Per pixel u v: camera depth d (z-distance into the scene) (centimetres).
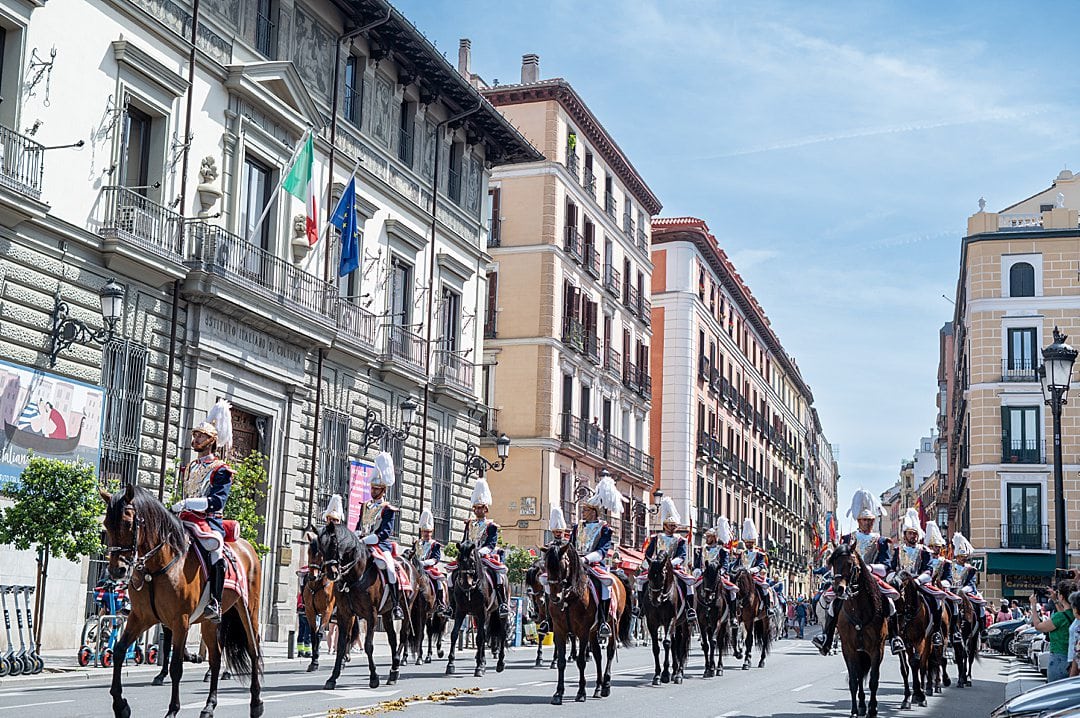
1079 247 5978
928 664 2056
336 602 1748
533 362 4919
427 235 3778
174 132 2609
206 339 2633
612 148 5688
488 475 4912
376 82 3509
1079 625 1533
